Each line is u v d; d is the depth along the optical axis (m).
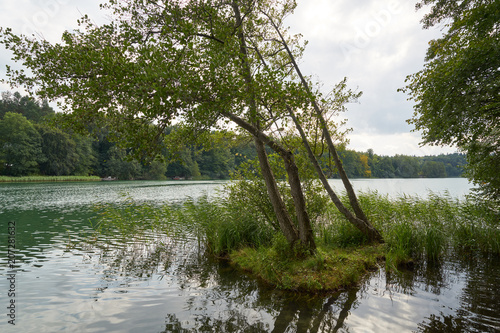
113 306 5.50
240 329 4.65
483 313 5.18
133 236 11.27
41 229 12.73
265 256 7.73
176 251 9.61
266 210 10.12
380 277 7.11
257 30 10.40
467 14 10.00
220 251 9.23
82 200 24.70
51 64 6.12
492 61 8.26
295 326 4.75
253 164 10.29
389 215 11.55
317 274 6.85
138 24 6.97
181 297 5.97
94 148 87.50
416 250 8.52
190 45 5.58
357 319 4.98
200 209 11.39
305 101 6.58
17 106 93.94
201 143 8.46
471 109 8.48
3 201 23.83
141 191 36.44
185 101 5.40
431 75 10.49
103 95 5.91
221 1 7.79
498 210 9.87
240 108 6.43
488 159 9.59
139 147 5.95
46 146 69.56
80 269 7.66
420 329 4.61
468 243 9.30
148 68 4.99
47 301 5.68
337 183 49.94
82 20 6.42
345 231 10.44
